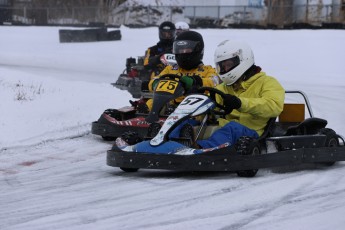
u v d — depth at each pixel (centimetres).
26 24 10331
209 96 1783
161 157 1620
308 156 1750
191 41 2289
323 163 1875
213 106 1734
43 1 11556
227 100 1709
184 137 1677
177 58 2312
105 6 11062
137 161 1648
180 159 1602
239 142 1625
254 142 1642
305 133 1898
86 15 10894
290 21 9006
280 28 8000
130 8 10712
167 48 3519
